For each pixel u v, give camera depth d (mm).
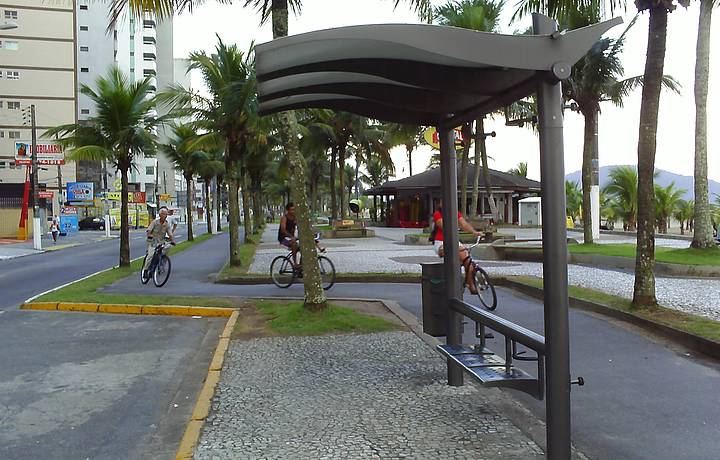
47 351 7801
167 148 32469
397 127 31469
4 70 61969
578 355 7082
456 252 5766
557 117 3682
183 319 9953
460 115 5352
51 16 63406
